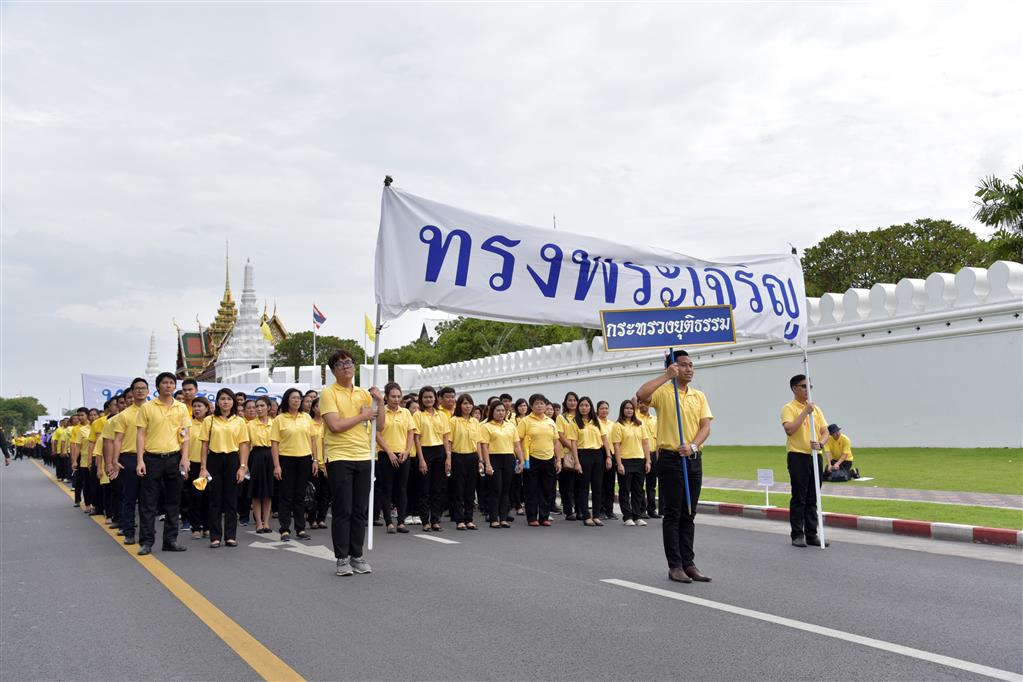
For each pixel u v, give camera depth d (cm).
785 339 1099
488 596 744
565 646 573
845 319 2506
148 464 1070
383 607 707
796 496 1039
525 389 4047
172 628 657
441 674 516
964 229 4828
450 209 1017
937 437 2234
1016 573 831
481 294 1012
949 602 696
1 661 575
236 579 863
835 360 2533
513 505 1591
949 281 2241
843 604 691
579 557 974
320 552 1056
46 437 4681
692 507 809
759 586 771
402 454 1258
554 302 1027
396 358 7294
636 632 607
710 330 986
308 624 653
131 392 1231
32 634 651
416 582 818
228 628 648
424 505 1318
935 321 2245
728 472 2073
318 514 1356
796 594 733
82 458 1822
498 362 4281
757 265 1106
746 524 1288
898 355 2348
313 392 1371
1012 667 514
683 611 671
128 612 721
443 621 652
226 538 1136
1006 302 2080
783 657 539
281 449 1191
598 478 1378
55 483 2900
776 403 2733
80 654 589
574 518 1452
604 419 1405
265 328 6562
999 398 2094
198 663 558
